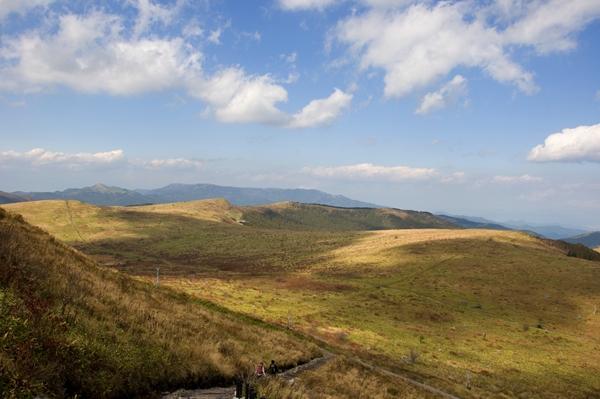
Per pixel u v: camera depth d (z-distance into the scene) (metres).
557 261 115.94
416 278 107.06
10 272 13.89
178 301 29.88
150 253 162.12
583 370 50.97
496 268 110.06
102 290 18.92
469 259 121.00
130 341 13.05
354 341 55.75
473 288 95.31
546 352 58.25
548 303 84.25
